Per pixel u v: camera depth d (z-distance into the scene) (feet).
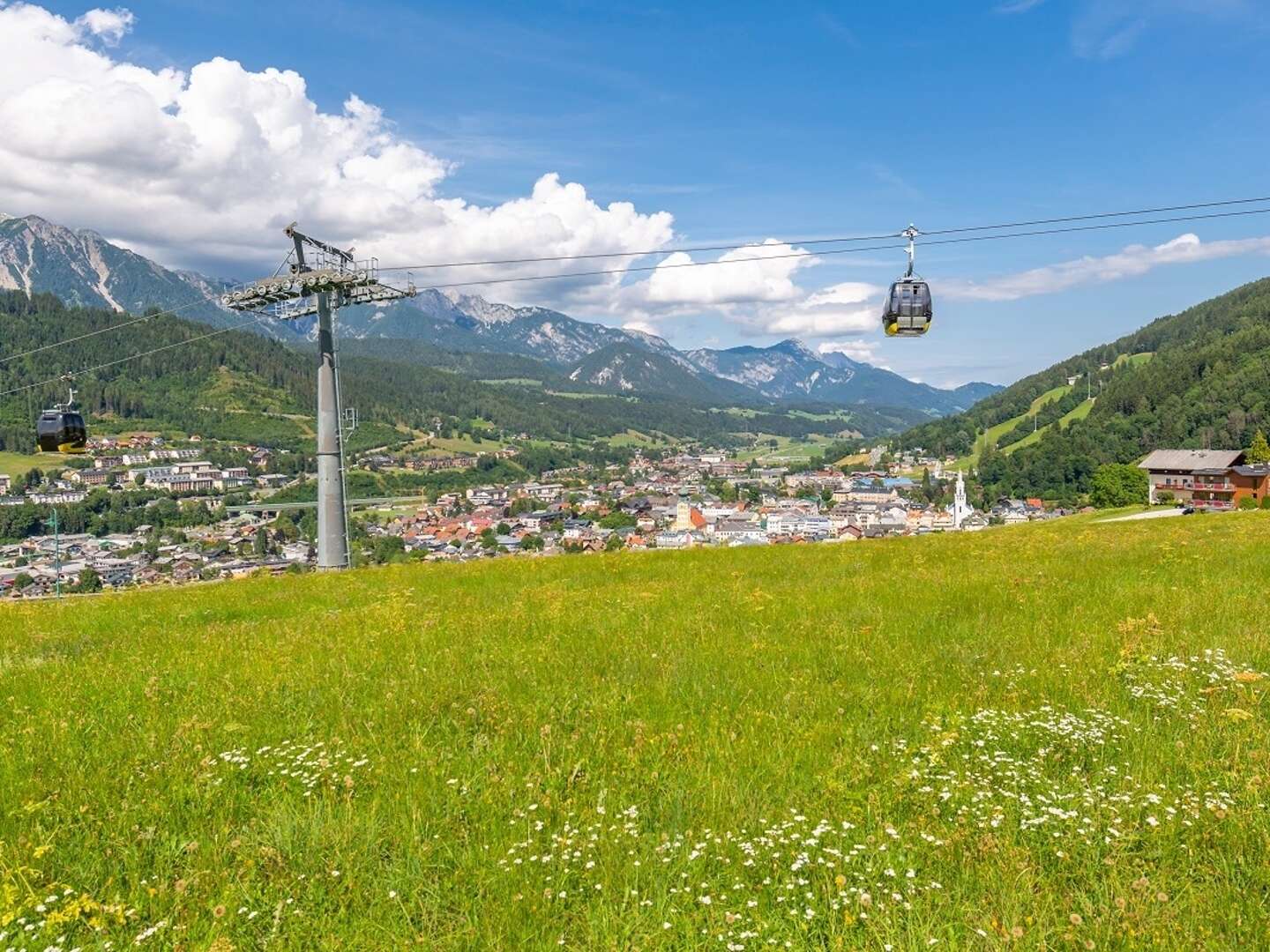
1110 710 25.59
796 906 15.01
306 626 48.57
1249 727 22.99
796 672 31.78
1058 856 16.38
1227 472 399.44
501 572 81.05
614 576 72.69
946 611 43.80
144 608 66.28
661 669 33.06
